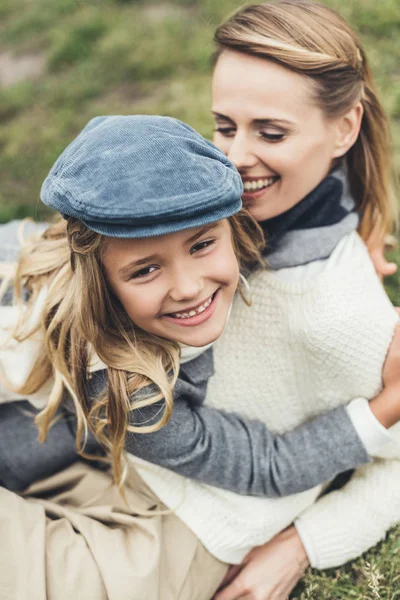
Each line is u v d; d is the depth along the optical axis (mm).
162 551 1581
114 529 1620
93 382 1482
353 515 1657
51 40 3998
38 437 1629
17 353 1512
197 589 1601
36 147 3275
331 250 1537
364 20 3316
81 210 1143
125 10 4043
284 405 1621
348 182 1719
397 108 2832
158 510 1636
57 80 3689
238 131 1521
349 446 1535
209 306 1304
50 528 1567
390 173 1877
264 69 1468
